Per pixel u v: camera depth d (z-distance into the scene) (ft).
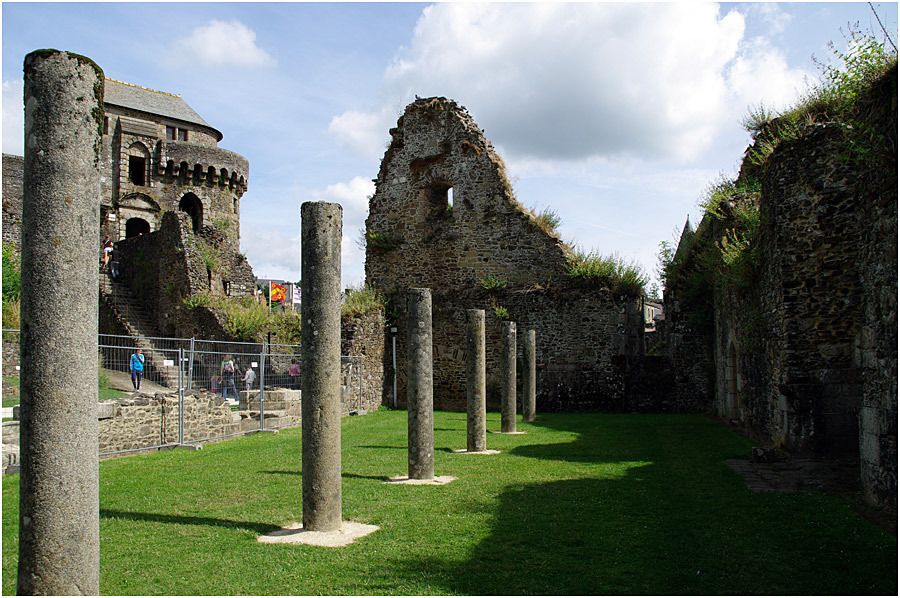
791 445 36.81
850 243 36.58
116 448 40.42
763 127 55.88
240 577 18.11
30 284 15.14
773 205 39.17
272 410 57.98
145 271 100.22
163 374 71.20
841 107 36.65
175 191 154.30
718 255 58.49
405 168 89.97
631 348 75.87
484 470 34.78
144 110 156.15
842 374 36.14
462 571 18.62
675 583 17.56
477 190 85.61
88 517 15.28
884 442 24.67
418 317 32.99
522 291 80.94
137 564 19.19
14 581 17.85
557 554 20.16
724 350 62.08
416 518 24.50
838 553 19.76
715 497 27.55
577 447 43.62
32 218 15.24
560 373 78.02
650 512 25.20
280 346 65.16
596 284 77.77
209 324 85.25
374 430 54.95
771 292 40.70
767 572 18.29
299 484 30.91
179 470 34.86
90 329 15.57
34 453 14.88
